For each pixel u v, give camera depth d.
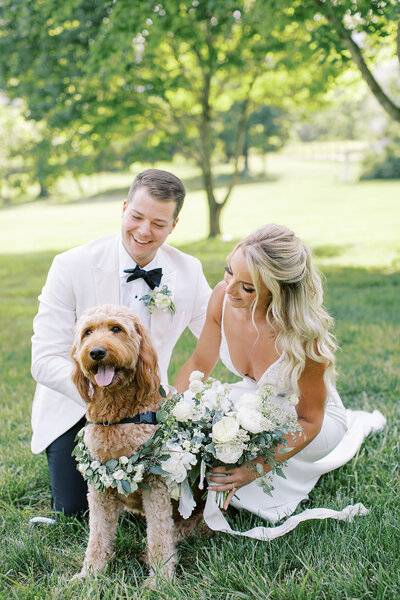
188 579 2.49
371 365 5.16
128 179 64.69
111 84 12.72
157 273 3.14
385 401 4.40
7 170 48.62
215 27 11.55
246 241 2.71
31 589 2.38
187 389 3.23
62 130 13.71
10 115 42.56
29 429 4.14
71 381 2.89
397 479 3.15
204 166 16.88
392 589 2.23
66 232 23.78
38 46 11.57
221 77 16.44
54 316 3.10
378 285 9.42
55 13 9.79
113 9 8.45
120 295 3.17
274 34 10.45
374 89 7.87
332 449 3.26
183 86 14.74
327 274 10.51
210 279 10.25
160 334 3.17
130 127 15.16
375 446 3.70
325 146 77.88
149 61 12.59
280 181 45.19
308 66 12.82
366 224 19.23
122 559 2.70
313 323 2.73
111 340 2.41
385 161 42.00
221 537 2.76
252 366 3.08
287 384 2.86
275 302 2.70
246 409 2.51
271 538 2.62
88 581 2.36
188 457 2.41
